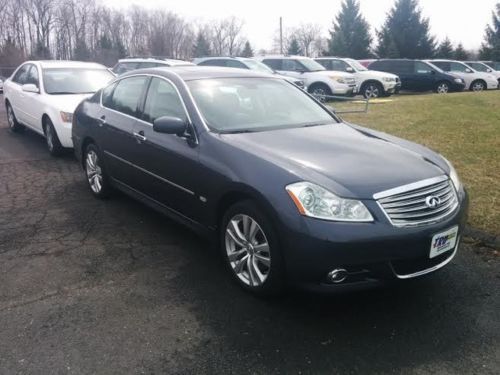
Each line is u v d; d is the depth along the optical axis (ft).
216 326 10.76
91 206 18.74
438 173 11.86
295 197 10.56
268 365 9.48
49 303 11.66
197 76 15.66
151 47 225.15
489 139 27.86
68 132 26.07
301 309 11.44
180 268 13.53
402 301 11.80
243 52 249.34
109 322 10.89
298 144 12.74
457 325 10.83
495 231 15.16
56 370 9.33
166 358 9.69
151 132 15.34
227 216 12.37
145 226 16.65
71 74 30.40
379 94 61.57
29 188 21.16
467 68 78.07
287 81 17.69
